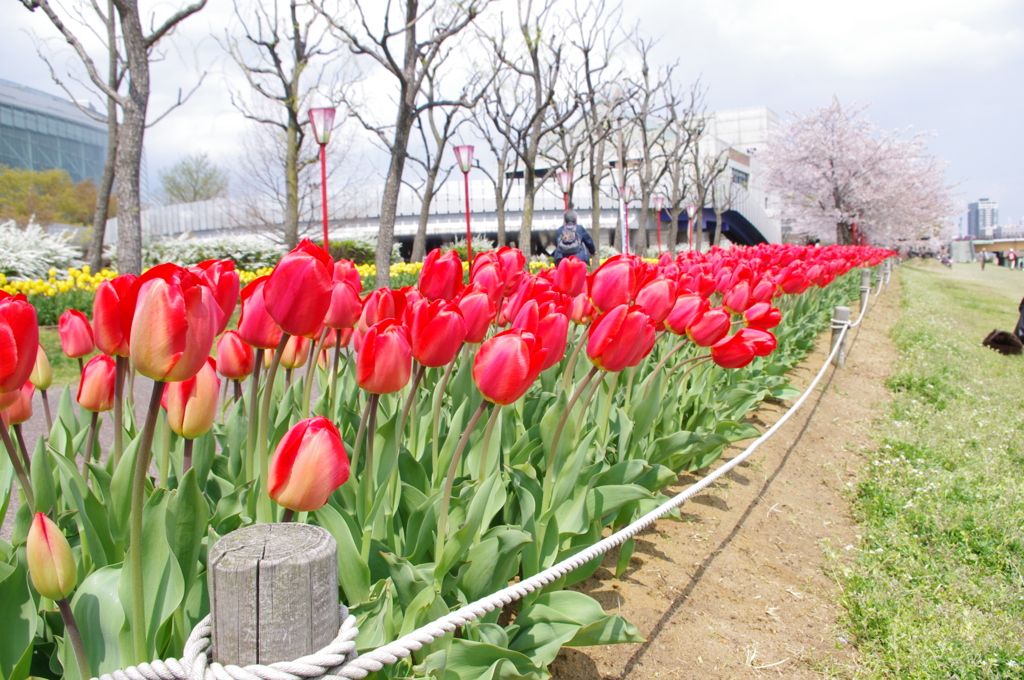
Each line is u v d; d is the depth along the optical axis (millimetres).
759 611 3025
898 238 43438
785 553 3666
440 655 1729
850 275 16781
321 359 3236
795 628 2938
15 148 70562
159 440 2398
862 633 2885
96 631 1423
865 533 4000
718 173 40000
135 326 1157
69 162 76938
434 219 55438
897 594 3131
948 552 3662
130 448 1677
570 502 2520
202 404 1768
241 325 1784
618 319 2176
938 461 5207
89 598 1446
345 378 3033
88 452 1988
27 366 1284
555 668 2447
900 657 2684
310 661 1151
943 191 40844
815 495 4578
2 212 47281
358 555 1734
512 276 3008
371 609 1669
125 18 11859
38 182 49188
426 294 2684
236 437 2359
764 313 3936
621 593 2988
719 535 3727
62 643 1519
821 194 39062
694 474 4465
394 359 1736
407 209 55562
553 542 2375
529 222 19469
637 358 2275
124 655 1387
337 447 1287
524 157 19234
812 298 9805
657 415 3432
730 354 3027
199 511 1548
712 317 2957
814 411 6582
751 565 3438
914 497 4316
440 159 20109
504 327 3314
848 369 8844
